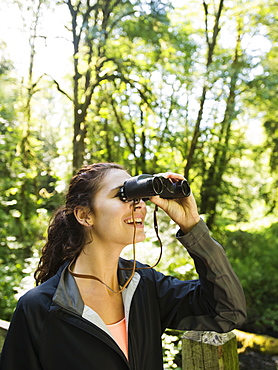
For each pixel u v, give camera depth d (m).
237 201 11.40
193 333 1.43
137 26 10.41
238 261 10.80
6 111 9.14
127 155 10.88
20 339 1.16
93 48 10.66
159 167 10.90
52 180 11.51
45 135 12.12
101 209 1.25
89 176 1.31
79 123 10.34
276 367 6.80
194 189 11.95
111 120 11.49
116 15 10.56
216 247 1.28
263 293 10.01
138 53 10.99
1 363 1.17
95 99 11.45
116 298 1.33
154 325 1.33
